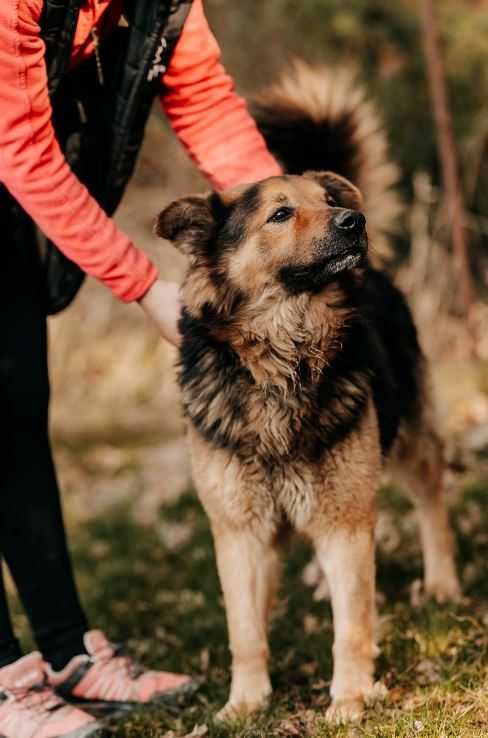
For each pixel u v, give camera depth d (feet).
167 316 10.98
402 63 30.37
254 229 10.93
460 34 29.55
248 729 10.00
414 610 12.73
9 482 10.69
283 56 31.37
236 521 11.01
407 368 13.62
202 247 11.12
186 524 18.60
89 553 17.92
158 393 31.73
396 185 30.60
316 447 10.66
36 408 10.67
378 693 10.36
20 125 9.37
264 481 10.84
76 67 10.25
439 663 10.75
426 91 30.07
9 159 9.47
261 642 10.98
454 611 12.25
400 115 30.14
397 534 15.88
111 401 31.68
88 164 10.90
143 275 10.47
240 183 11.53
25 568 10.87
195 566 16.21
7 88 9.20
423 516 13.85
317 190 11.21
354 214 10.66
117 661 11.30
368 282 12.75
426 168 30.76
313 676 11.56
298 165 14.11
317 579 14.49
